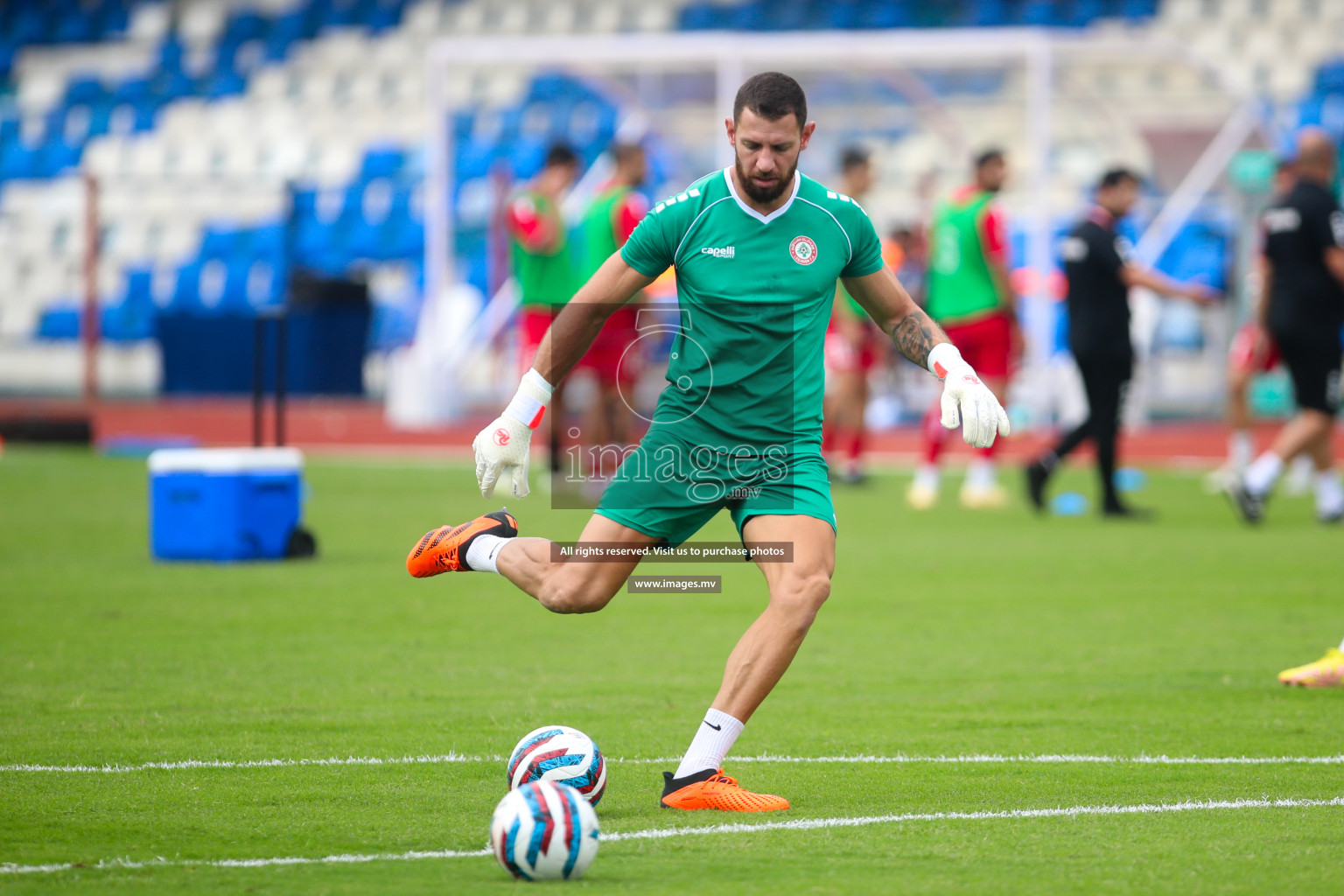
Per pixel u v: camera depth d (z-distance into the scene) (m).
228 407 76.25
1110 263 42.19
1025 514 44.94
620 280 16.56
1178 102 71.38
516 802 13.39
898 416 73.50
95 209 76.81
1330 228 40.03
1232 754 18.44
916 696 21.91
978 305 44.81
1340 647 22.69
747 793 15.95
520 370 48.72
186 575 32.38
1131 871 13.66
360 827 15.08
